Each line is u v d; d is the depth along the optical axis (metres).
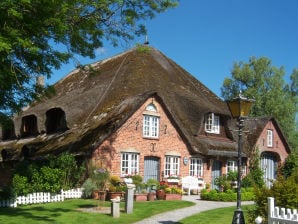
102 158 25.77
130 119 27.34
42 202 22.56
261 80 59.03
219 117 33.59
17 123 35.06
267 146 36.59
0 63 14.52
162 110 29.12
